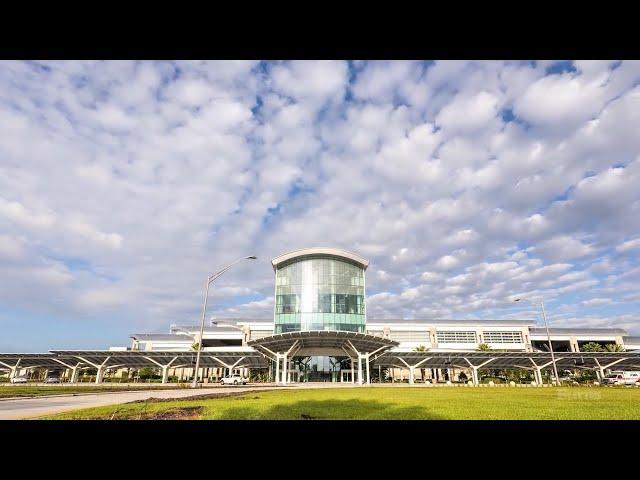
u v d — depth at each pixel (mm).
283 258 62250
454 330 93125
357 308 60844
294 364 60031
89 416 11445
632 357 60938
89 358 61250
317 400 17016
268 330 94312
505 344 93250
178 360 64438
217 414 11734
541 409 12617
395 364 64750
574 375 82875
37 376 86875
